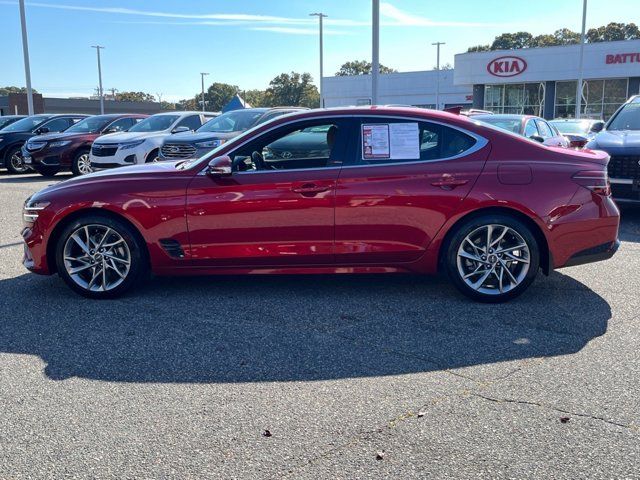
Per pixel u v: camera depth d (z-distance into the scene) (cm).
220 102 12838
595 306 504
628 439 301
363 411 333
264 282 583
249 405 341
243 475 277
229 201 511
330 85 6222
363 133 515
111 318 486
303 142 530
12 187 1367
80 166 1586
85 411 337
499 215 502
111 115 1702
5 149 1725
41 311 504
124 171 548
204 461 288
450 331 450
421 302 519
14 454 296
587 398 344
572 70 3888
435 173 502
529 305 508
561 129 1653
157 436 310
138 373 385
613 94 3884
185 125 1442
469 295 514
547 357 402
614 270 617
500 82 4144
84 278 539
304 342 432
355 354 411
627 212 994
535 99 4138
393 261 516
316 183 505
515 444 298
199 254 521
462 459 287
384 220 505
